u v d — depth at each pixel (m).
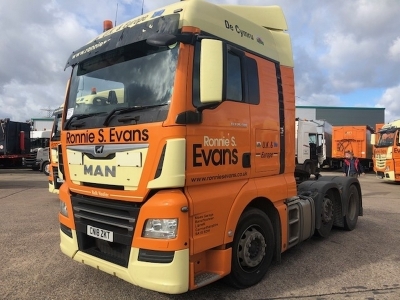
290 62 4.89
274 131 4.45
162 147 3.12
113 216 3.46
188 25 3.30
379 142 18.33
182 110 3.16
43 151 19.61
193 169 3.25
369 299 3.84
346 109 47.16
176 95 3.16
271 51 4.54
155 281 3.12
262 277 4.32
